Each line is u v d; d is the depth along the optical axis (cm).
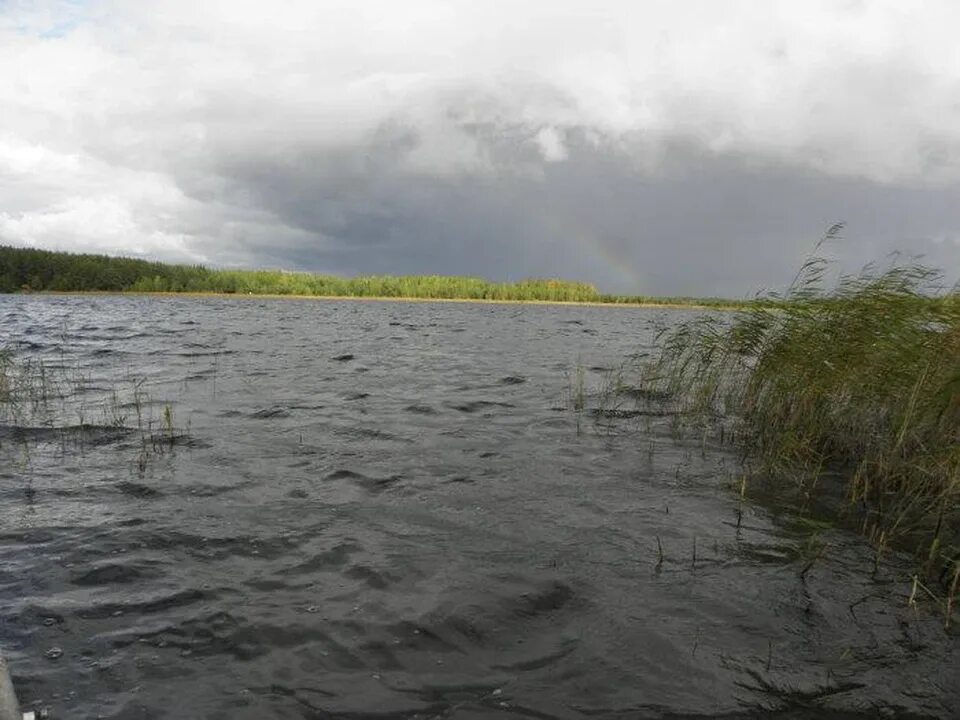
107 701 368
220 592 505
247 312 5903
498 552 594
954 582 514
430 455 927
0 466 833
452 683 395
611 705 377
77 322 3844
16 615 462
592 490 784
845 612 498
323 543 604
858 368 981
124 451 912
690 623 474
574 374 1855
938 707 384
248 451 923
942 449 761
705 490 794
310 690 385
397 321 4947
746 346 1251
